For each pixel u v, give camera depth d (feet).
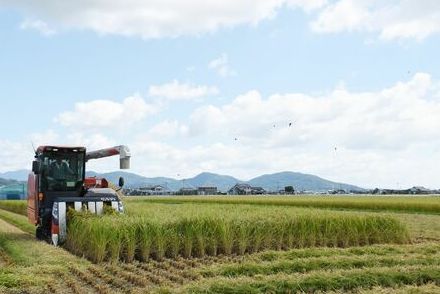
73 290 37.91
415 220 98.84
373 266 43.45
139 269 46.57
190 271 43.37
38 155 70.54
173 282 40.55
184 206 87.35
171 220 54.90
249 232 57.16
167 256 53.98
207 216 57.16
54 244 61.11
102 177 74.28
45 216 68.23
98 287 38.06
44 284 39.27
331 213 66.64
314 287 35.47
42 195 68.90
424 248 53.72
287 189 447.42
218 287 34.83
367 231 64.18
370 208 144.46
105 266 47.52
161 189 442.09
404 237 65.00
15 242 62.34
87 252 53.16
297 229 60.70
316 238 61.87
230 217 58.44
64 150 70.23
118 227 51.26
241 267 42.83
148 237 52.13
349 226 63.00
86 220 55.83
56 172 70.08
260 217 60.13
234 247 57.26
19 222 102.53
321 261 44.34
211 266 44.80
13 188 306.55
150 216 59.06
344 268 42.86
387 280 36.88
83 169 71.46
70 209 61.77
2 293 36.40
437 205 130.41
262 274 40.83
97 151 72.23
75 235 57.06
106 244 51.34
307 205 160.45
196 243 54.85
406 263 44.01
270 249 58.80
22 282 38.99
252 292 34.04
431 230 79.30
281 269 42.60
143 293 35.91
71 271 45.24
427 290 33.53
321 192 482.28
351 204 149.07
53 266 45.34
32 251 53.83
